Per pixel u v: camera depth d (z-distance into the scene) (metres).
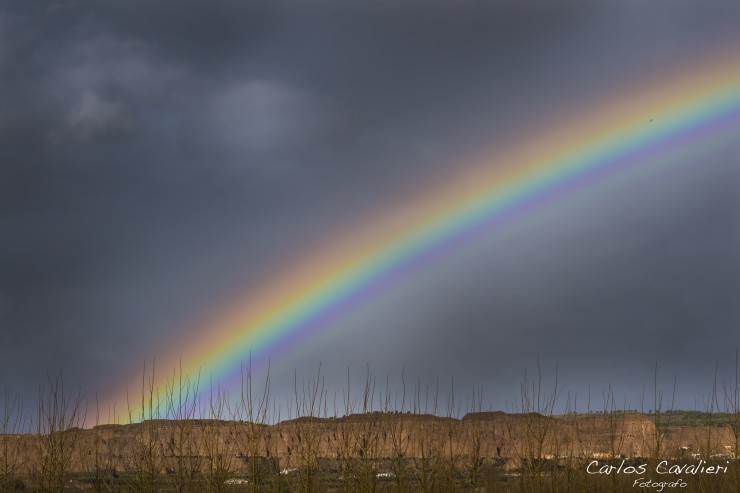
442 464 32.03
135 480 29.09
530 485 33.25
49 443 29.55
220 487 27.91
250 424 30.05
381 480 30.62
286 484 29.05
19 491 28.66
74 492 28.19
